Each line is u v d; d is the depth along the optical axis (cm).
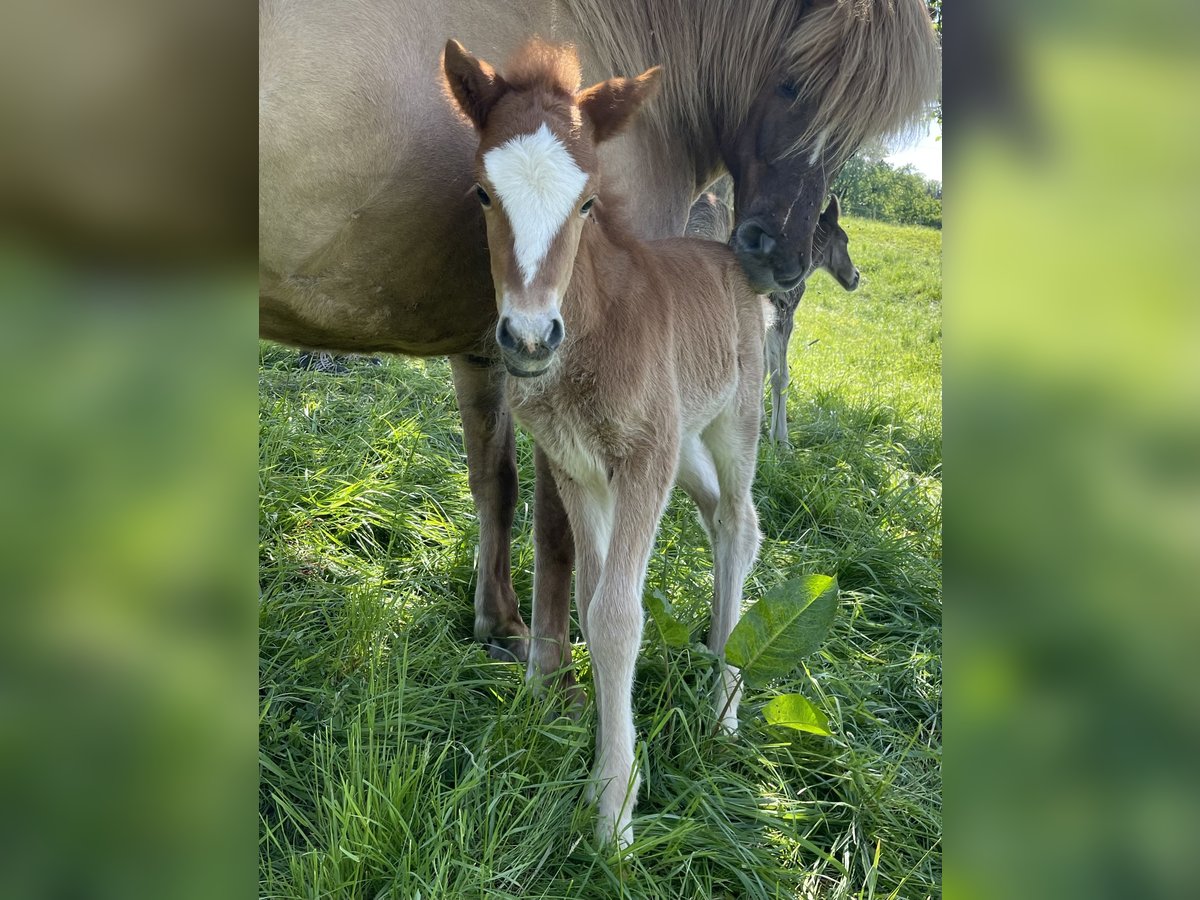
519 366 195
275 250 219
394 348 270
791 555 346
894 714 278
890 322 643
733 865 211
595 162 206
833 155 289
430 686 256
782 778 235
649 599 241
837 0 273
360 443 384
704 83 294
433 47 230
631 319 221
